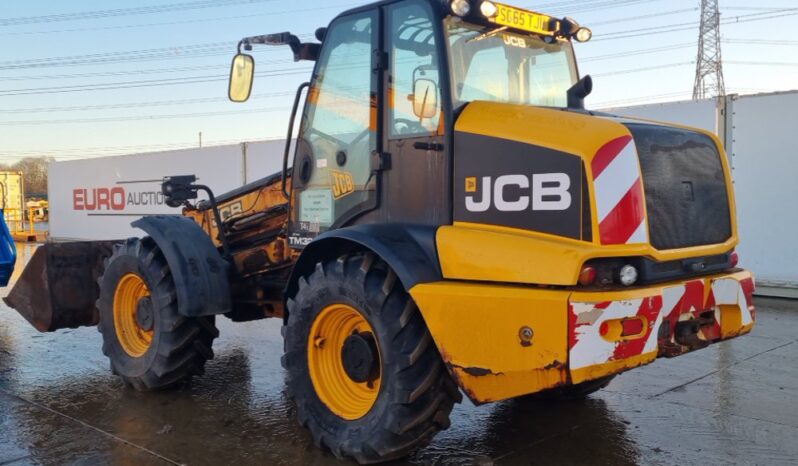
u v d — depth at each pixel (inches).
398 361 131.2
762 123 335.0
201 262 180.4
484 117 134.4
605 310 116.1
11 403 183.3
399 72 146.5
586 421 167.6
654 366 217.8
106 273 199.0
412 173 143.7
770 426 162.9
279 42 181.0
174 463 142.7
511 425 165.3
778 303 327.9
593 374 116.4
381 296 133.4
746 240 344.5
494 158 130.6
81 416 172.6
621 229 121.5
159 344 182.7
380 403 134.7
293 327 150.5
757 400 182.5
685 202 137.7
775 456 144.9
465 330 124.9
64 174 731.4
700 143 145.9
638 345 120.8
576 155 120.6
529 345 118.7
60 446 152.3
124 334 197.8
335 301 142.5
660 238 130.5
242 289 198.8
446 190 137.3
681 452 147.4
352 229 141.6
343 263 140.9
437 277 132.3
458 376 127.5
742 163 342.3
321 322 148.7
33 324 212.7
